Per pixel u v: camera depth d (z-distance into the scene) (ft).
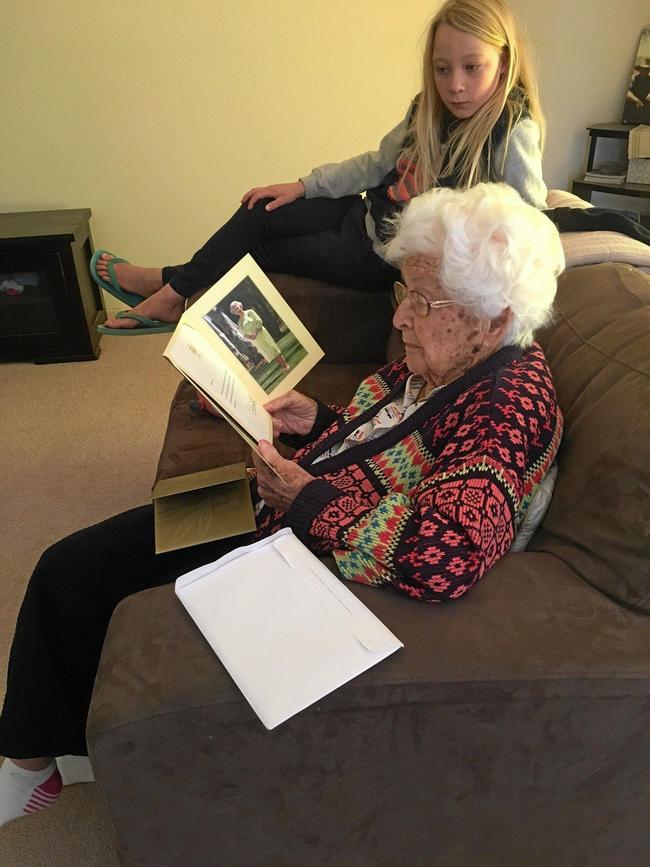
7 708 3.75
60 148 10.19
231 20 9.76
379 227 6.42
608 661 2.62
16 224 9.61
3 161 10.16
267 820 2.81
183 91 10.10
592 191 10.61
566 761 2.81
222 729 2.52
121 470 7.58
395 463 3.44
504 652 2.63
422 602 2.82
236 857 2.92
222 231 7.16
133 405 8.86
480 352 3.38
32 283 9.55
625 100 10.42
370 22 10.02
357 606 2.76
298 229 6.93
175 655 2.64
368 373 6.40
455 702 2.58
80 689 3.89
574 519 3.07
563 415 3.44
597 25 9.93
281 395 4.46
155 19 9.61
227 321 4.33
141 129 10.23
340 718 2.57
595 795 2.95
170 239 11.01
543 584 2.93
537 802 2.94
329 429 4.34
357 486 3.47
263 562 2.98
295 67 10.19
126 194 10.61
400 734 2.64
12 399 9.05
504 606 2.82
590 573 2.94
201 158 10.55
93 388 9.29
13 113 9.89
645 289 3.89
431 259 3.26
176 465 5.06
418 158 6.46
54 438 8.18
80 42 9.61
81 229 9.68
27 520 6.81
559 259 3.35
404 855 3.07
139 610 2.87
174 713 2.48
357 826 2.91
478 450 2.92
